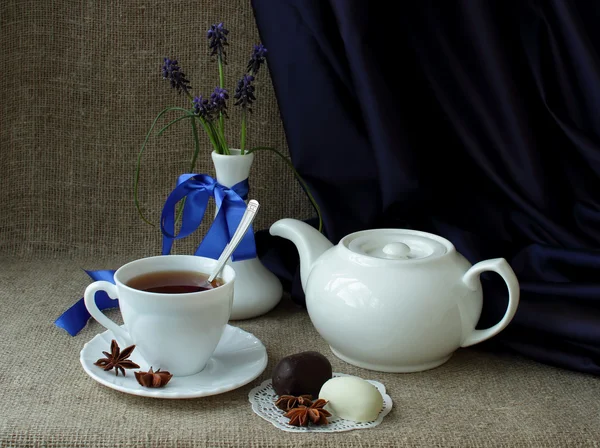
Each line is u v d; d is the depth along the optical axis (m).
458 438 0.73
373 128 0.93
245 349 0.84
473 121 0.95
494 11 0.92
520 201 0.94
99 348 0.82
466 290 0.81
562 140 0.95
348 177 0.99
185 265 0.83
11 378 0.80
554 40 0.91
